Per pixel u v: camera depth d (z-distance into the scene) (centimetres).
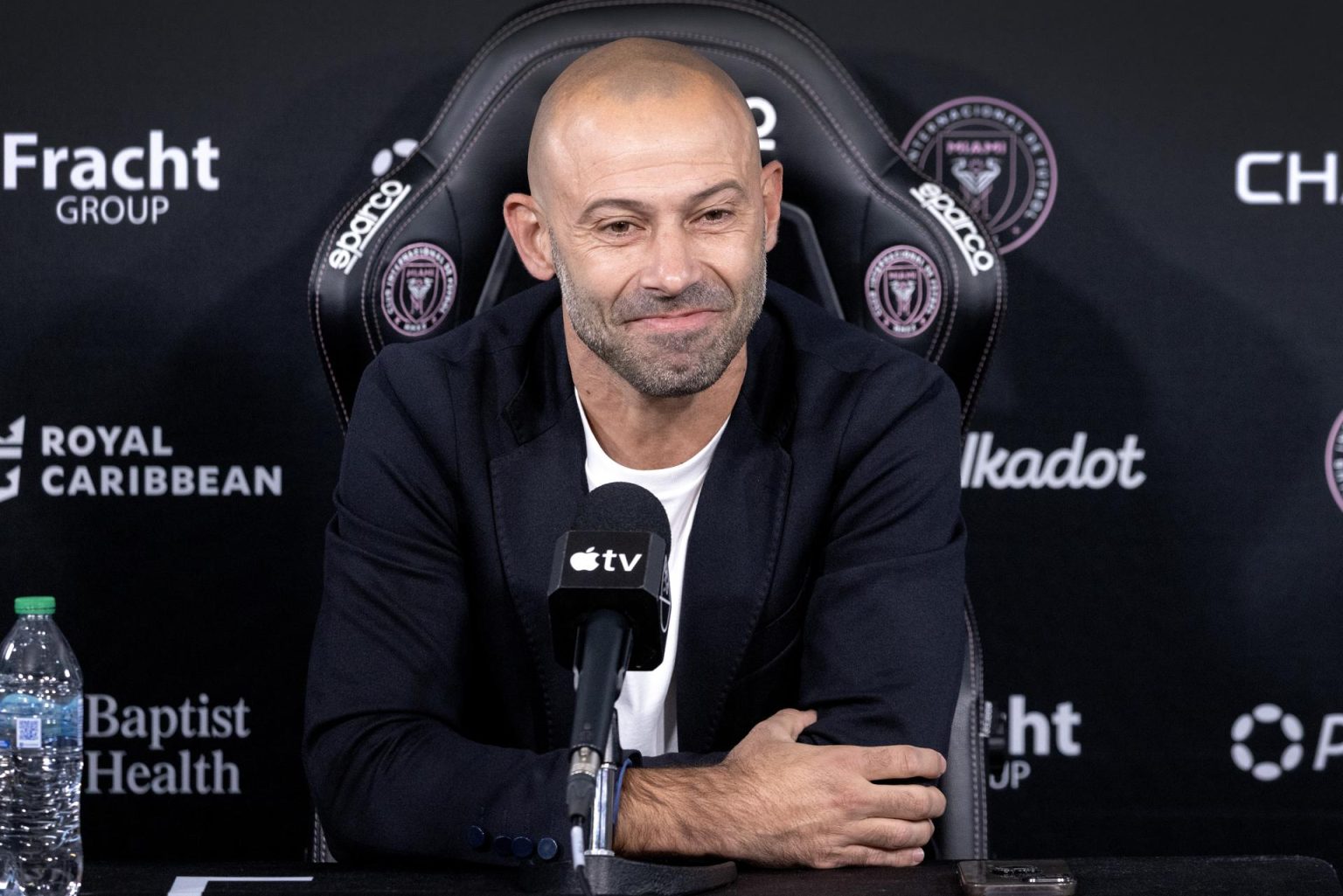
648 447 701
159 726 1065
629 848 584
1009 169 1048
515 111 802
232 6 1050
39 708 664
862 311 804
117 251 1055
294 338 1060
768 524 706
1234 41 1040
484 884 544
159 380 1059
